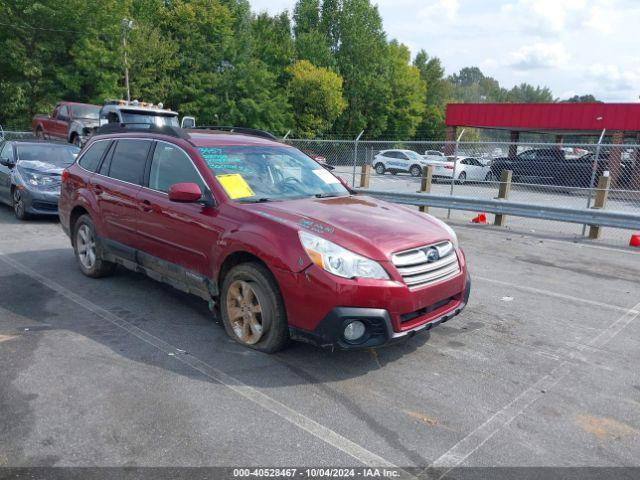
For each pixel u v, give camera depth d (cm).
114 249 570
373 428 328
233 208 441
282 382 383
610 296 639
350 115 5650
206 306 541
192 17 4066
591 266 798
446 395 373
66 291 579
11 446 298
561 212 1060
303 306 382
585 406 365
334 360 422
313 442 311
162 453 296
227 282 438
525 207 1111
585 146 1107
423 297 393
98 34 3092
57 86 3122
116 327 479
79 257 634
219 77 4125
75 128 1850
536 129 2958
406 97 5981
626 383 402
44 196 981
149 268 528
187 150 495
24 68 2933
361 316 368
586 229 1185
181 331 472
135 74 3450
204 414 337
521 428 334
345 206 464
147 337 457
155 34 3534
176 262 490
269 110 4341
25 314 506
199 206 465
